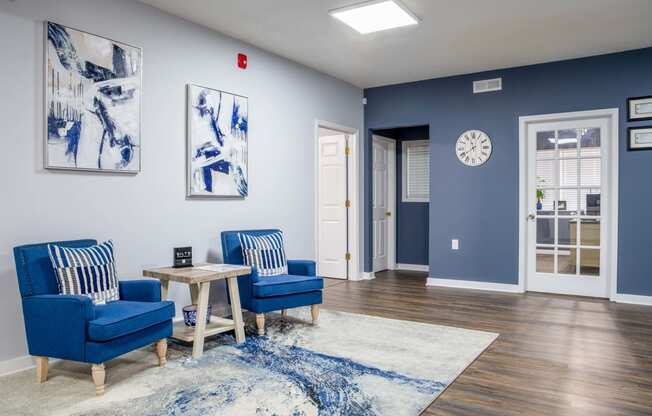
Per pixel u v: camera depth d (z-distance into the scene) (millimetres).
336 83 5922
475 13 3873
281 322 4105
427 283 6031
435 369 2961
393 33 4336
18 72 2918
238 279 3834
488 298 5129
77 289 2850
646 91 4793
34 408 2410
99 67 3322
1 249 2859
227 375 2854
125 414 2346
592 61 5051
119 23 3488
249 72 4625
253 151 4684
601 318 4242
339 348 3373
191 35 4047
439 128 5957
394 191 7277
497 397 2562
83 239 3221
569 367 3010
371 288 5738
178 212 3941
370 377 2826
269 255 4105
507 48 4793
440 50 4848
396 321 4137
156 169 3764
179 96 3947
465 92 5773
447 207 5910
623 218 4910
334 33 4344
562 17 3965
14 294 2914
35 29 2996
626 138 4891
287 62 5109
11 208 2902
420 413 2367
